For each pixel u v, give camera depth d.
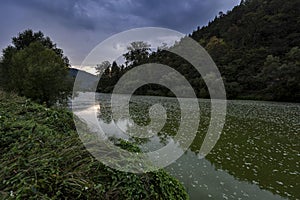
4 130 3.00
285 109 22.66
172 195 2.29
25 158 2.18
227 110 20.75
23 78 18.59
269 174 5.83
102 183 2.04
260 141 9.37
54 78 18.45
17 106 4.94
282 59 38.66
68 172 2.05
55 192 1.82
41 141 2.66
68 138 2.73
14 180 1.87
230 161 6.71
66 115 4.23
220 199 4.46
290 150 8.09
